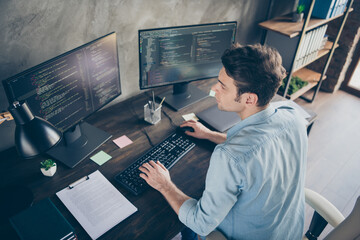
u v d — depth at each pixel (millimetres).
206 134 1566
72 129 1473
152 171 1259
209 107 1837
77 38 1557
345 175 2508
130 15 1726
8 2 1256
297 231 1177
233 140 952
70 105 1354
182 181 1360
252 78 880
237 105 991
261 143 921
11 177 1341
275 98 1951
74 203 1209
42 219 1028
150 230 1142
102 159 1451
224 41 1809
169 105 1864
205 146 1558
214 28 1728
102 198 1238
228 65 904
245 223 1050
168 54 1697
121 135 1613
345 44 3205
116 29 1705
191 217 1053
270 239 1064
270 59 882
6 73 1381
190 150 1528
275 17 2783
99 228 1121
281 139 969
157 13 1857
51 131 1026
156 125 1698
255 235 1064
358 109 3324
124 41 1783
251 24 2662
